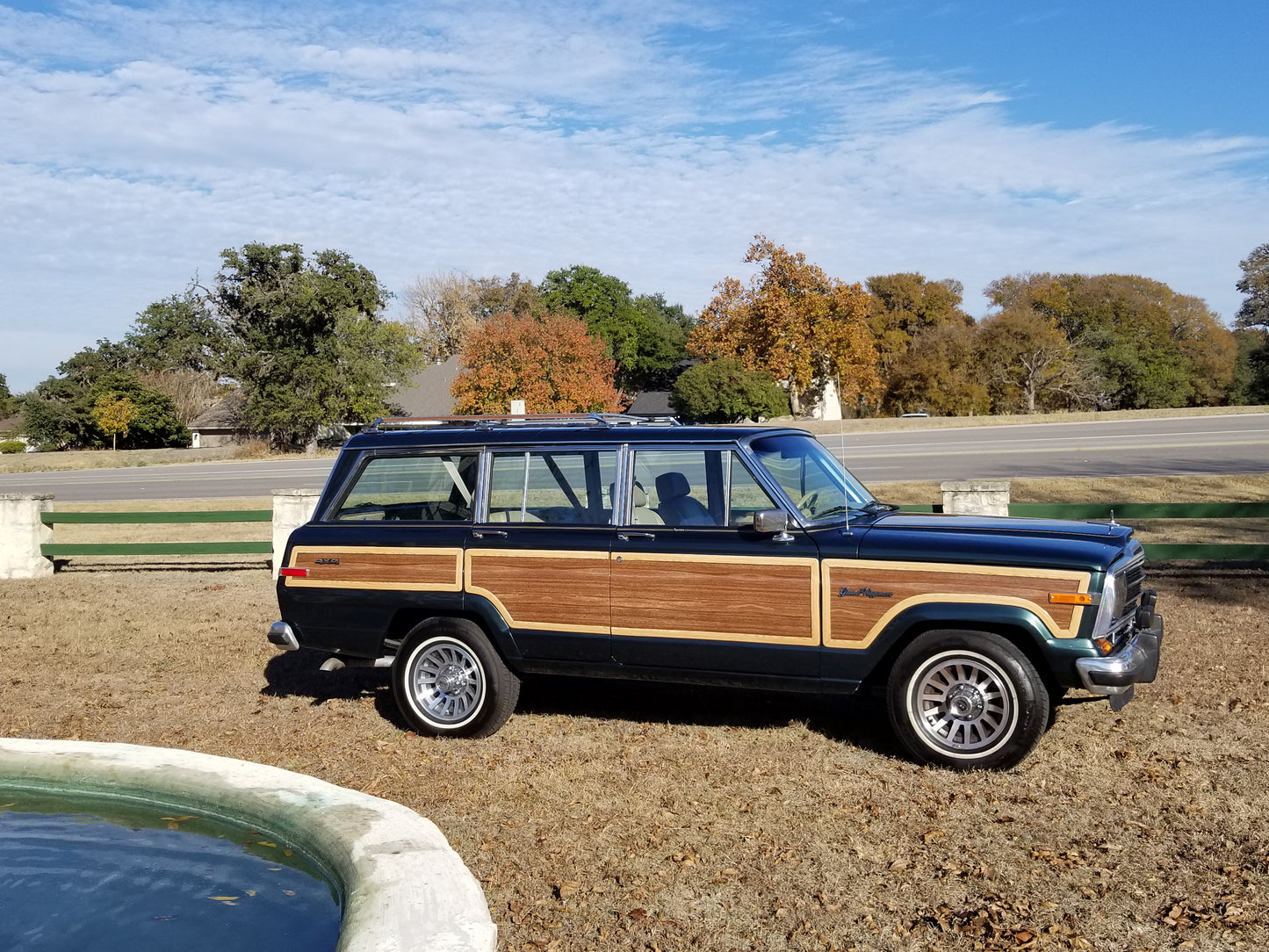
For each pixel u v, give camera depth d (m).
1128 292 79.88
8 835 3.61
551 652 6.40
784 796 5.37
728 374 54.22
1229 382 77.50
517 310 93.56
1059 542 5.62
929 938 3.85
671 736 6.48
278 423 55.09
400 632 6.98
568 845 4.80
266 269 57.34
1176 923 3.89
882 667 5.97
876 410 73.25
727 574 6.04
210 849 3.47
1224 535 13.54
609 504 6.39
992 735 5.60
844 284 58.84
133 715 7.30
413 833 3.19
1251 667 7.56
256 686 8.12
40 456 56.34
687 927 3.99
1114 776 5.49
